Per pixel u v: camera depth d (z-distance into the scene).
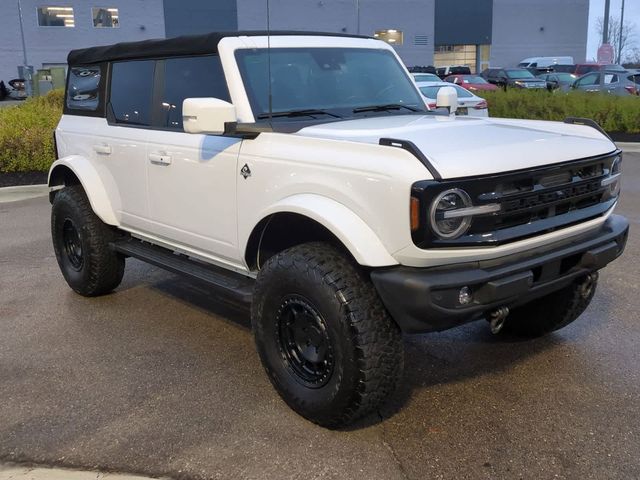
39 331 5.01
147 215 4.82
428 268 3.19
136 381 4.15
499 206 3.20
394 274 3.17
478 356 4.43
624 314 5.09
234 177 3.94
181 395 3.96
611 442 3.37
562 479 3.09
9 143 11.81
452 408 3.75
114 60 5.24
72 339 4.85
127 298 5.73
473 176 3.11
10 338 4.88
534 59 42.41
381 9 46.41
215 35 4.28
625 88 22.88
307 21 45.09
